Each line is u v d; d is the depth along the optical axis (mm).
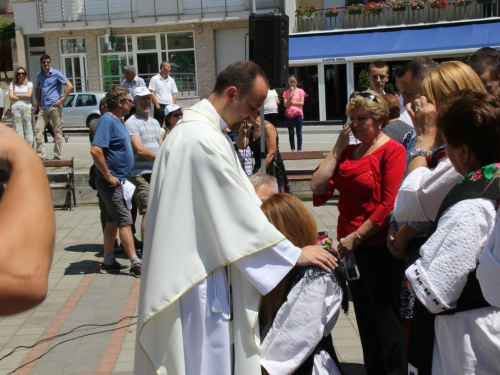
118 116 6121
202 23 28656
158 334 2549
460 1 25141
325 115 25844
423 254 2191
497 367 2088
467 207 2104
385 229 3441
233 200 2498
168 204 2518
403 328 3564
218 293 2551
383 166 3480
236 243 2469
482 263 2006
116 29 29281
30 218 1213
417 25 25625
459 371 2135
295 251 2559
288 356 2613
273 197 2861
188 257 2504
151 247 2545
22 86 11781
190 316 2545
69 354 4496
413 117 2928
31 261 1180
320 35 26578
